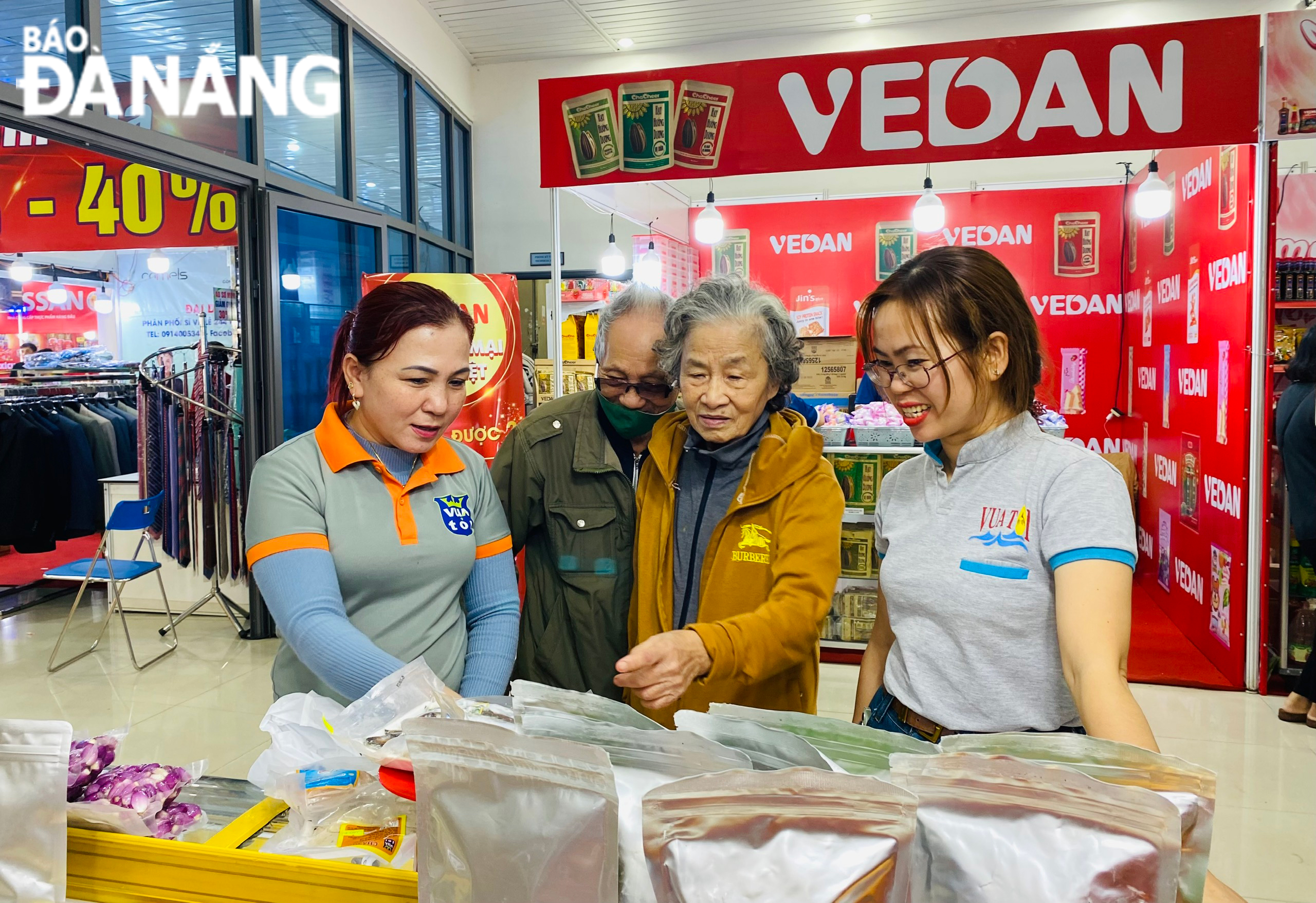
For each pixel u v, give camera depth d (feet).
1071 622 3.11
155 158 12.91
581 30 23.20
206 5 14.47
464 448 4.91
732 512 4.44
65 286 23.04
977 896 2.10
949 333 3.45
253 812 3.20
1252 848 8.46
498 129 25.38
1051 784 2.11
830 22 22.65
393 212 21.56
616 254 22.08
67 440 18.21
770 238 24.25
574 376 20.62
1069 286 22.26
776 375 4.41
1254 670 12.75
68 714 11.97
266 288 15.49
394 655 4.34
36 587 19.26
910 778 2.24
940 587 3.65
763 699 4.59
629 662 3.44
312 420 17.11
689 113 10.71
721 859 2.10
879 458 14.05
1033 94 9.78
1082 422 22.26
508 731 2.28
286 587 3.97
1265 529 12.59
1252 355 12.55
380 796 3.03
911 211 22.75
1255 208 12.41
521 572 8.21
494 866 2.28
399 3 20.66
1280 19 9.24
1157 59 9.51
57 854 2.81
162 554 17.21
